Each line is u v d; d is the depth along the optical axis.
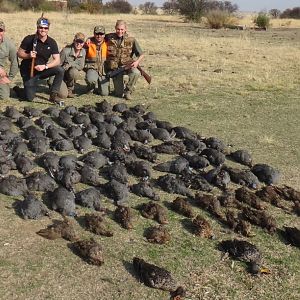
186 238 3.06
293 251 3.04
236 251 2.88
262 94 6.99
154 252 2.87
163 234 3.00
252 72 8.35
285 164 4.37
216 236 3.12
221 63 9.12
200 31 16.69
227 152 4.46
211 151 4.26
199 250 2.94
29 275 2.57
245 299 2.55
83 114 4.98
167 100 6.23
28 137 4.32
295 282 2.73
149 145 4.53
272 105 6.42
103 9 28.02
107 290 2.51
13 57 5.45
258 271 2.77
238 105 6.28
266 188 3.68
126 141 4.31
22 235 2.91
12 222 3.04
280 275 2.78
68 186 3.48
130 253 2.84
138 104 5.94
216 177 3.79
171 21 23.66
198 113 5.77
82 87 6.49
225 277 2.71
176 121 5.37
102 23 17.39
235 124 5.46
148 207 3.27
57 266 2.66
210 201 3.41
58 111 5.09
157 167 3.99
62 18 19.20
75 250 2.80
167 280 2.54
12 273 2.57
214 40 12.93
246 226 3.17
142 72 6.09
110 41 5.98
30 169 3.71
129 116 5.12
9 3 23.42
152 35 13.45
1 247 2.78
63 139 4.25
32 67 5.43
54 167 3.70
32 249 2.78
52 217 3.14
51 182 3.46
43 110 5.17
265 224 3.25
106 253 2.81
